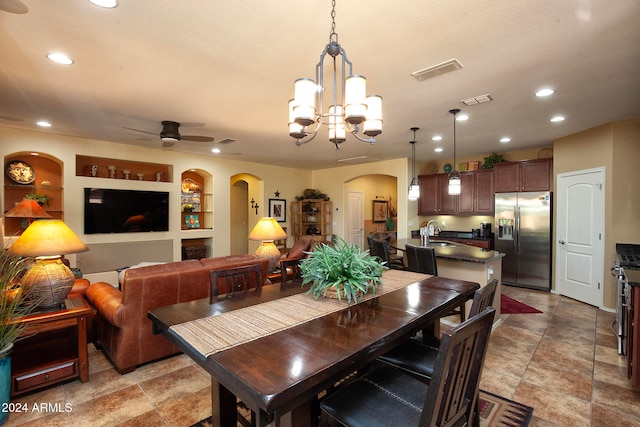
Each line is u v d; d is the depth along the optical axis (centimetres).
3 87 295
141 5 176
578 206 470
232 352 124
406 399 141
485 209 616
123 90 303
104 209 533
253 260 337
